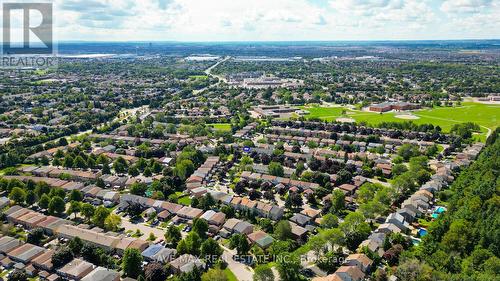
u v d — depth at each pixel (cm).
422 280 19600
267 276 19975
